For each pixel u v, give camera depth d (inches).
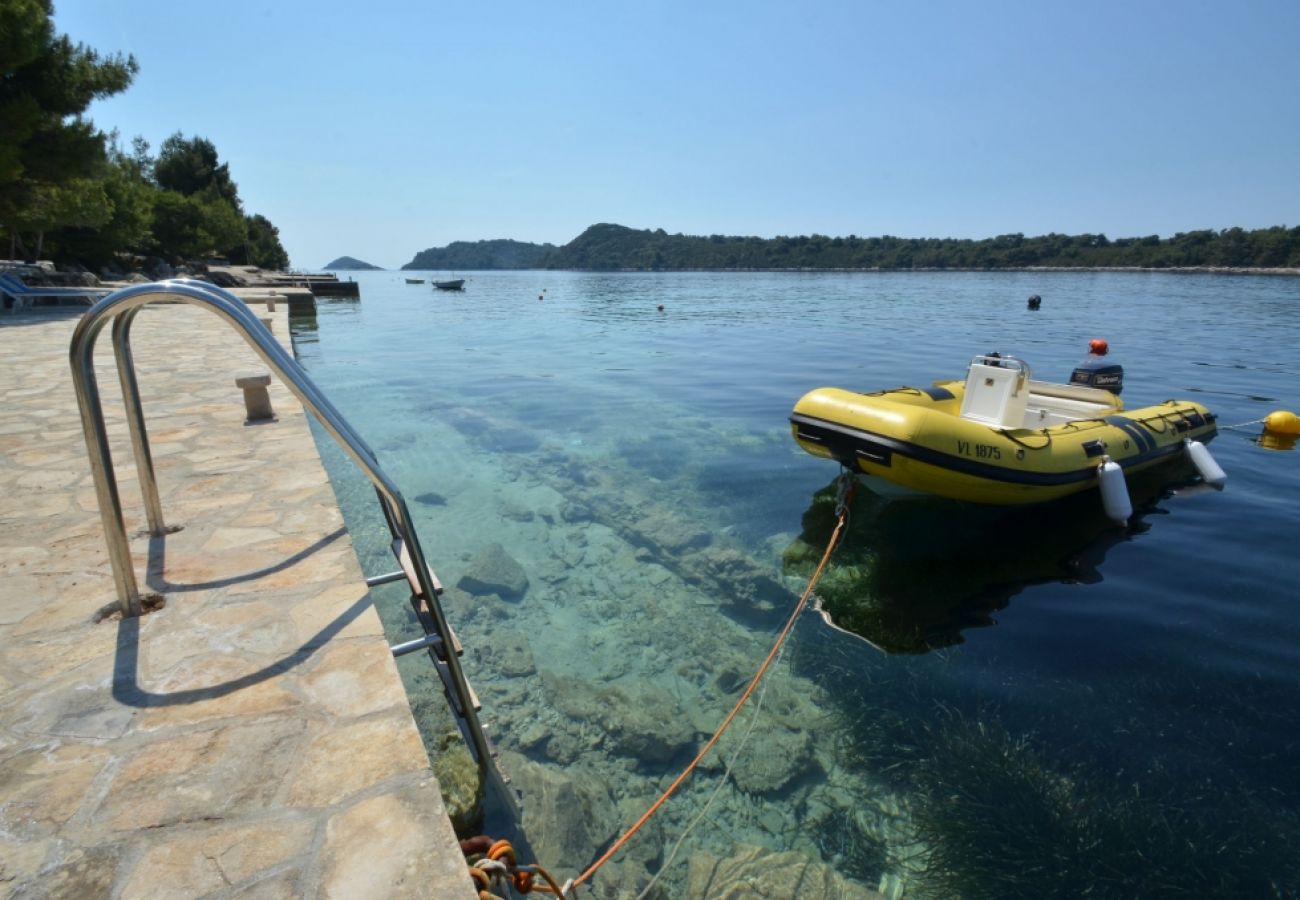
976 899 113.7
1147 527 255.4
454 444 371.6
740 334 946.7
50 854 63.2
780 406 464.8
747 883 119.5
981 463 232.1
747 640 189.9
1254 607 198.2
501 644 186.9
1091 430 277.3
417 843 65.2
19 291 554.3
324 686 87.1
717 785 141.6
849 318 1204.5
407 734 79.0
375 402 477.1
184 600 107.2
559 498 291.0
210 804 69.1
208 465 173.8
